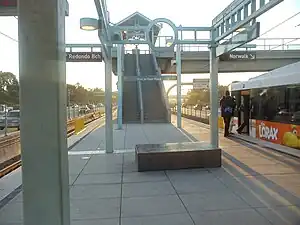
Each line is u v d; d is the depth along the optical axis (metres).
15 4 5.36
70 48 11.14
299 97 9.40
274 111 10.95
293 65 10.30
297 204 5.09
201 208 4.98
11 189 6.30
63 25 2.97
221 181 6.54
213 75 10.47
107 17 9.34
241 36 8.29
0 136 14.16
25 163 2.83
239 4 7.77
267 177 6.79
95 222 4.52
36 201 2.83
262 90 11.91
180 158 7.71
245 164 8.13
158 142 13.00
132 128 19.66
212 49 10.38
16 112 20.25
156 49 9.85
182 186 6.23
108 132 10.38
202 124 23.09
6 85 50.03
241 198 5.42
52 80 2.81
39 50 2.79
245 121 13.76
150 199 5.48
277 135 10.67
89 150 10.93
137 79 22.20
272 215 4.64
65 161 2.98
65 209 2.96
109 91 10.41
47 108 2.82
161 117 26.12
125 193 5.86
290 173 7.11
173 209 4.97
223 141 12.56
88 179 6.92
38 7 2.78
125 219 4.61
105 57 10.27
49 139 2.83
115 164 8.49
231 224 4.34
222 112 14.25
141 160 7.58
